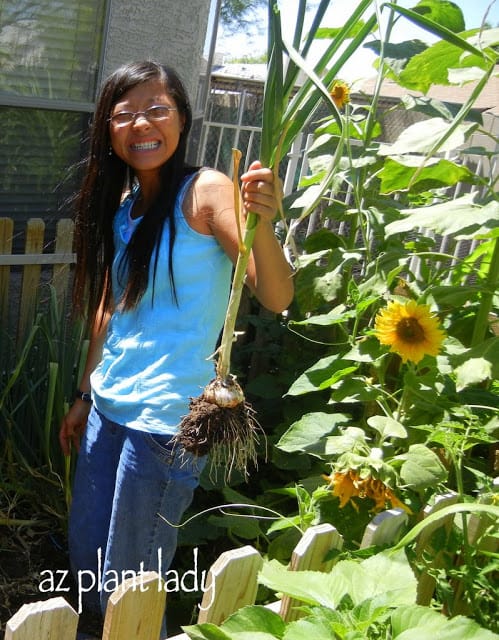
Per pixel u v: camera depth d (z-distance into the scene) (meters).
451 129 1.96
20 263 3.46
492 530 1.98
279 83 1.64
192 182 2.12
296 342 3.87
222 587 1.49
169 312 2.14
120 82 2.13
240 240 1.67
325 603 1.40
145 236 2.12
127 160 2.14
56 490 3.05
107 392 2.19
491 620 1.95
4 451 3.08
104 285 2.46
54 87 4.61
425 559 1.99
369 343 2.55
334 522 2.30
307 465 3.09
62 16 4.51
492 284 2.64
